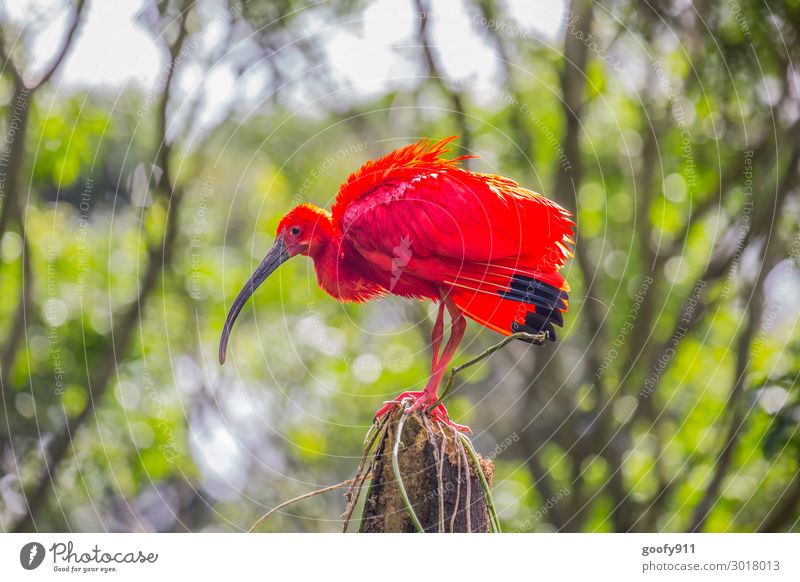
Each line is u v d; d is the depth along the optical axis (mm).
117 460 14492
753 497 14148
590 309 14547
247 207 13875
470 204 7684
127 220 14562
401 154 8453
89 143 13523
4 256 14297
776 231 13234
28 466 13891
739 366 13180
